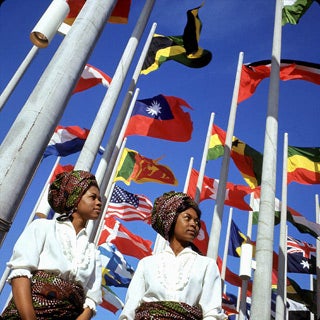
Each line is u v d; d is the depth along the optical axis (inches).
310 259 1076.5
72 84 230.8
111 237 894.4
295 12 574.9
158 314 113.6
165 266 124.5
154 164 778.2
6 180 186.9
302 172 753.0
